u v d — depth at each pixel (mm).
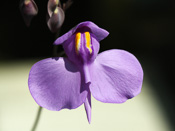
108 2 349
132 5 351
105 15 351
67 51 127
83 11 349
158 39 350
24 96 266
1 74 301
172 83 293
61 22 123
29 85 119
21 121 242
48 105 118
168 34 348
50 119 243
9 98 263
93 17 350
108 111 249
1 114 247
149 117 246
